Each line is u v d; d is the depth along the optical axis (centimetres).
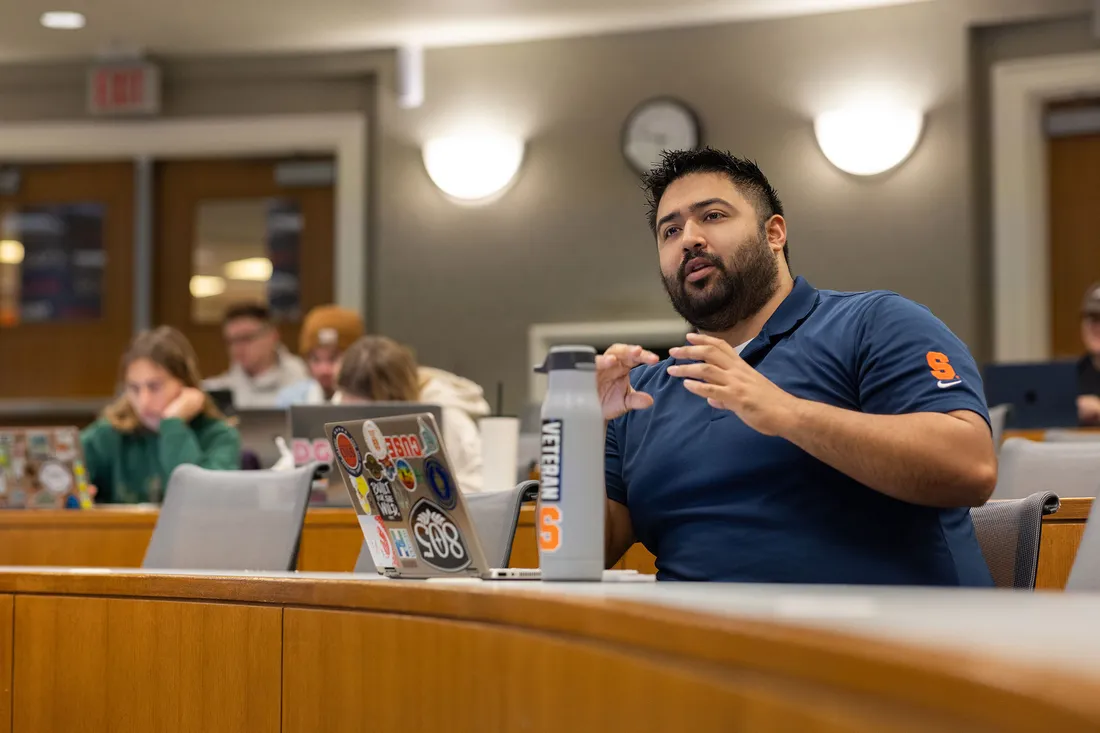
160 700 186
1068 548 249
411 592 149
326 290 773
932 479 174
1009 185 657
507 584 152
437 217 730
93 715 193
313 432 368
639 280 702
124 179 790
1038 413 505
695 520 197
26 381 792
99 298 790
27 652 201
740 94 689
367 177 753
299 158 774
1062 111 670
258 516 282
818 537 190
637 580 163
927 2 665
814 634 82
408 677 148
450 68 732
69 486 401
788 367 204
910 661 70
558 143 717
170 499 297
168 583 187
